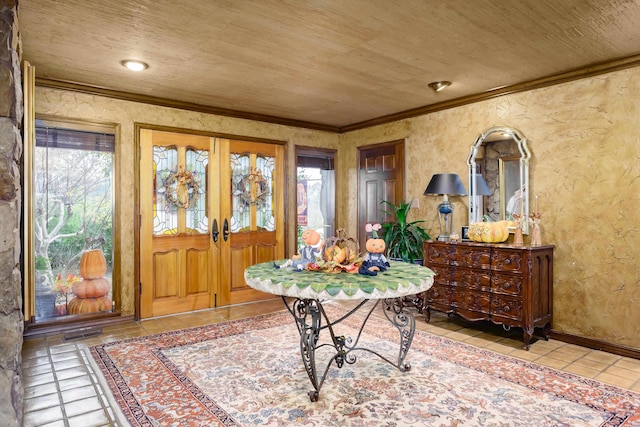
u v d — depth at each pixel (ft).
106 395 7.95
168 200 14.35
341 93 13.50
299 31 8.76
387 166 16.97
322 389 8.14
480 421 6.88
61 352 10.43
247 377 8.73
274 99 14.23
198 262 15.05
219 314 14.34
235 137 15.96
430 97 13.93
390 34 8.90
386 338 11.44
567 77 11.19
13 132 6.10
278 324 12.97
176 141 14.53
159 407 7.41
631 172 10.13
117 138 13.34
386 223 16.72
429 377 8.73
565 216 11.37
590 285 10.87
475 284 11.81
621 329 10.30
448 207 13.74
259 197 16.66
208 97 13.97
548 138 11.73
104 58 10.35
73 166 12.74
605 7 7.60
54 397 7.90
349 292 6.83
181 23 8.38
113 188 13.42
